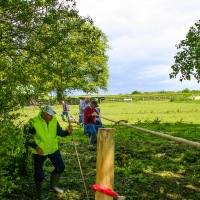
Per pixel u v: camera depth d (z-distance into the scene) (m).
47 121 6.85
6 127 5.02
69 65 5.53
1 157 5.27
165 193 7.23
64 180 8.06
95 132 12.65
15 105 5.11
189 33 13.86
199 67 13.64
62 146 12.80
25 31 5.49
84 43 5.79
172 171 8.88
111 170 2.78
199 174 8.38
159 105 50.66
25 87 5.15
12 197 6.73
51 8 5.58
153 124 21.34
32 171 8.33
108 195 2.74
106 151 2.77
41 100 5.47
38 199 6.75
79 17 5.77
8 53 5.39
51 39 5.41
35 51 5.47
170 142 13.30
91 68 5.89
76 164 9.61
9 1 4.96
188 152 10.83
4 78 5.12
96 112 12.91
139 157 10.60
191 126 19.94
